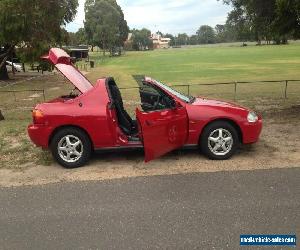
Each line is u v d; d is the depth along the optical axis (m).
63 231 4.70
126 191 5.88
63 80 36.75
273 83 24.97
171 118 6.89
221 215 4.89
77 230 4.70
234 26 13.95
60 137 7.18
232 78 30.83
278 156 7.31
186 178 6.30
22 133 10.51
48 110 7.23
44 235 4.62
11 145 9.20
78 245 4.35
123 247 4.25
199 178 6.27
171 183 6.11
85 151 7.24
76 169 7.16
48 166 7.42
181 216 4.93
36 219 5.07
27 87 30.09
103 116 7.16
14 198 5.84
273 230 4.46
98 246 4.30
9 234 4.70
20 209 5.42
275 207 5.05
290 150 7.70
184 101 7.29
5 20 13.59
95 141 7.22
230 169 6.66
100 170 7.01
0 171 7.24
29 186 6.36
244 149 7.87
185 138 7.13
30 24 13.91
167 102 7.16
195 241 4.30
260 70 38.53
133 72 42.75
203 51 114.88
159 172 6.70
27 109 16.67
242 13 13.52
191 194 5.62
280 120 11.03
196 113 7.13
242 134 7.25
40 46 15.58
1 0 13.39
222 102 7.70
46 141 7.25
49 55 7.94
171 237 4.41
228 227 4.58
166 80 30.75
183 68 46.41
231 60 60.50
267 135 9.09
